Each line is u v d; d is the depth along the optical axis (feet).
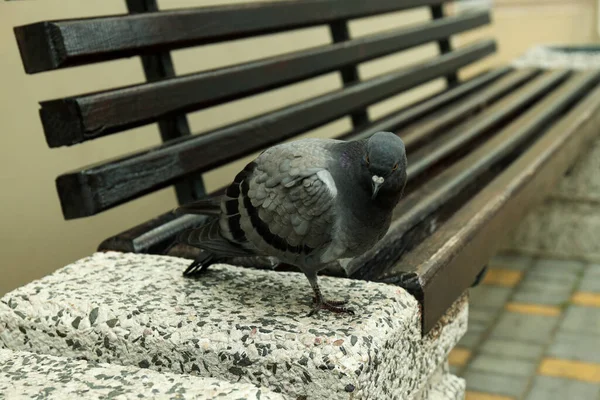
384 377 3.43
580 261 7.39
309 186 3.34
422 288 3.73
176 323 3.49
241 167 6.56
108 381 3.34
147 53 4.42
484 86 7.98
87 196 3.98
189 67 5.87
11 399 3.23
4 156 4.67
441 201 4.77
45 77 4.91
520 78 8.26
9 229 4.68
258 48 6.60
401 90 6.40
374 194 3.23
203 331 3.44
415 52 10.18
